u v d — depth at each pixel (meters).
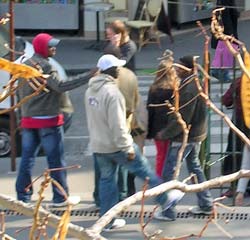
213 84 34.03
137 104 21.50
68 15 50.56
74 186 25.08
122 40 23.41
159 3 46.78
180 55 45.94
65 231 7.83
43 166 26.94
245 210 22.28
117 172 20.70
